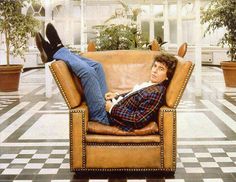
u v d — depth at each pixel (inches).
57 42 180.1
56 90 416.2
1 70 397.1
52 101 348.5
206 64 677.9
